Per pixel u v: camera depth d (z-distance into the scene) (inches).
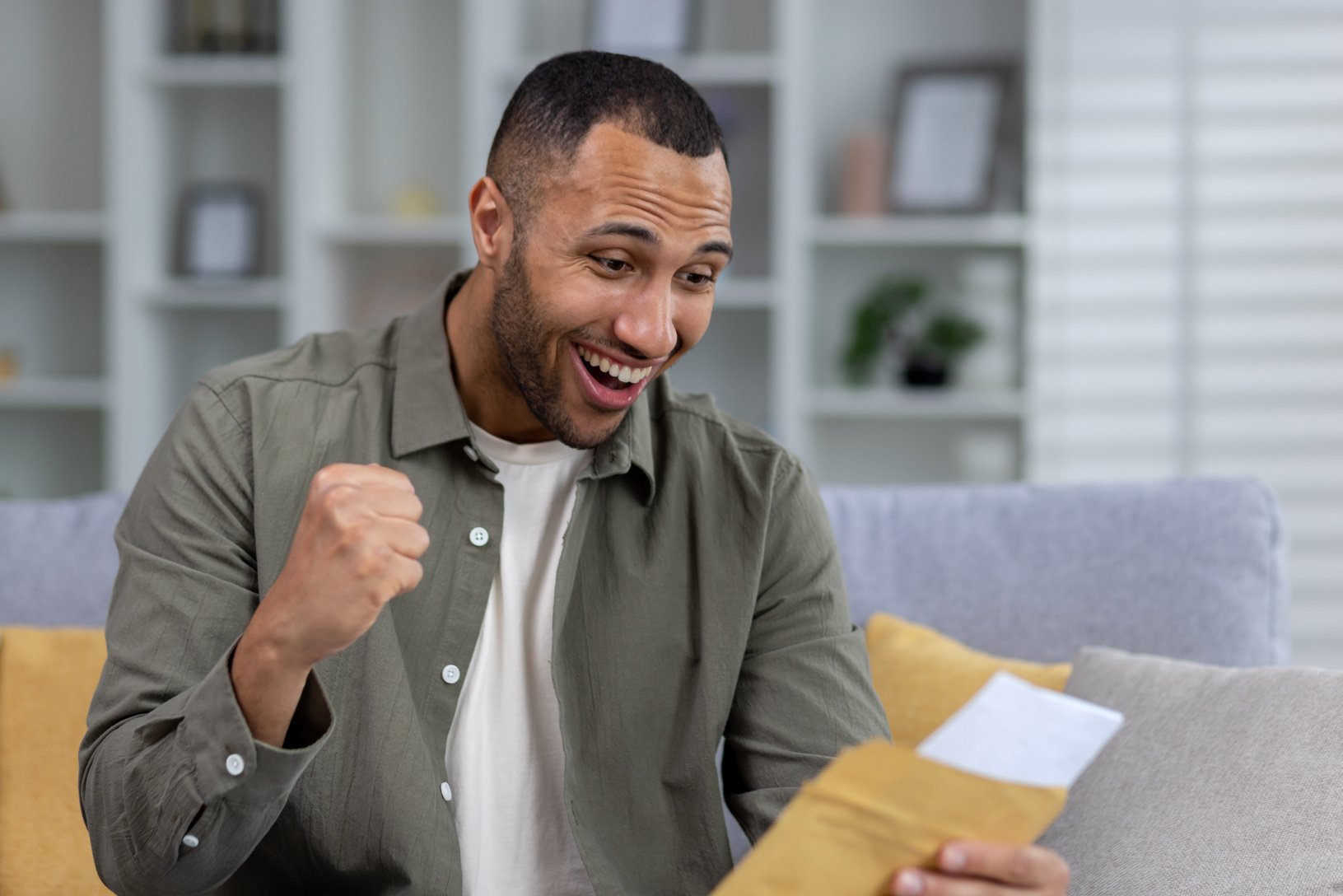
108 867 43.6
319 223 143.2
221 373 51.7
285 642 39.2
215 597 47.3
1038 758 32.7
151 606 46.9
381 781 47.6
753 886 34.6
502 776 50.9
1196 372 142.1
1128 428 143.0
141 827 42.0
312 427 51.1
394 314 151.5
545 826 51.1
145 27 143.3
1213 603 64.4
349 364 53.6
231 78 142.3
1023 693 32.4
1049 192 143.2
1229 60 141.2
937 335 140.4
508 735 51.1
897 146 142.3
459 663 50.1
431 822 47.6
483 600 50.7
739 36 146.7
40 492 156.9
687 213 45.8
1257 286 141.3
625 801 51.4
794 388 138.6
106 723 45.1
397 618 49.9
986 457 148.0
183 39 145.8
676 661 52.9
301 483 50.0
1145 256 142.3
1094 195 142.7
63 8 154.5
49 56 154.8
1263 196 141.1
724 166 47.6
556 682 50.4
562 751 51.5
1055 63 142.9
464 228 142.6
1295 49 140.4
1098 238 142.9
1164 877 48.3
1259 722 50.8
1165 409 142.6
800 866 34.5
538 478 53.3
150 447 146.9
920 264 146.8
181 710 42.7
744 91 146.7
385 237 144.0
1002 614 65.8
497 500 51.7
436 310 53.3
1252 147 141.1
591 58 48.2
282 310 153.4
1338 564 140.5
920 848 34.7
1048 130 142.9
